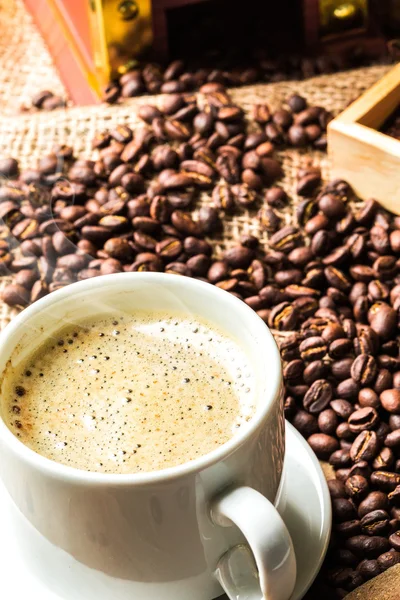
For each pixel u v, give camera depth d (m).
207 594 0.39
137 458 0.38
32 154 0.57
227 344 0.41
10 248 0.52
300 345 0.48
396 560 0.42
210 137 0.57
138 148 0.56
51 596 0.39
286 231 0.53
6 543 0.40
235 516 0.36
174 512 0.37
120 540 0.37
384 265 0.51
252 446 0.37
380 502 0.43
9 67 0.66
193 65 0.64
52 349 0.41
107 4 0.60
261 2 0.67
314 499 0.41
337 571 0.42
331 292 0.51
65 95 0.64
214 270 0.52
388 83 0.56
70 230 0.53
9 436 0.37
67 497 0.36
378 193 0.54
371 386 0.47
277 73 0.63
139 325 0.42
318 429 0.47
